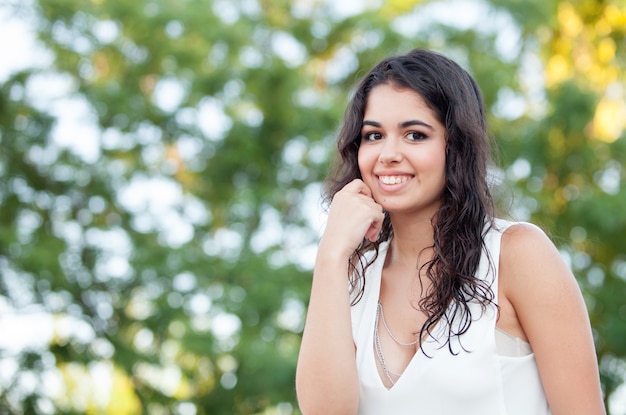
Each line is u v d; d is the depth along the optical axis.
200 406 10.22
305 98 10.66
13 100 10.64
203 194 10.98
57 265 10.10
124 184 10.90
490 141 3.11
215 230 10.88
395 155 2.77
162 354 10.52
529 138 10.44
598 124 11.32
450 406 2.66
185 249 10.44
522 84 10.93
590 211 10.09
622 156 10.63
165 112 10.66
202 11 10.84
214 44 10.79
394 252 2.96
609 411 10.55
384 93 2.80
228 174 10.67
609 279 10.76
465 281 2.71
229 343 9.77
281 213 10.51
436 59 2.83
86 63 10.82
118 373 10.62
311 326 2.75
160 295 10.17
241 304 9.71
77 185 10.79
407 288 2.86
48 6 10.37
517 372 2.68
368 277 2.96
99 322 10.59
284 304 9.78
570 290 2.67
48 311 10.45
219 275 10.16
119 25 10.80
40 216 10.93
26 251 10.05
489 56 10.66
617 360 10.60
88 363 10.40
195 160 10.80
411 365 2.69
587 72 11.49
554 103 10.32
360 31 10.84
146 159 11.06
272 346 9.54
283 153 10.71
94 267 10.55
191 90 10.54
